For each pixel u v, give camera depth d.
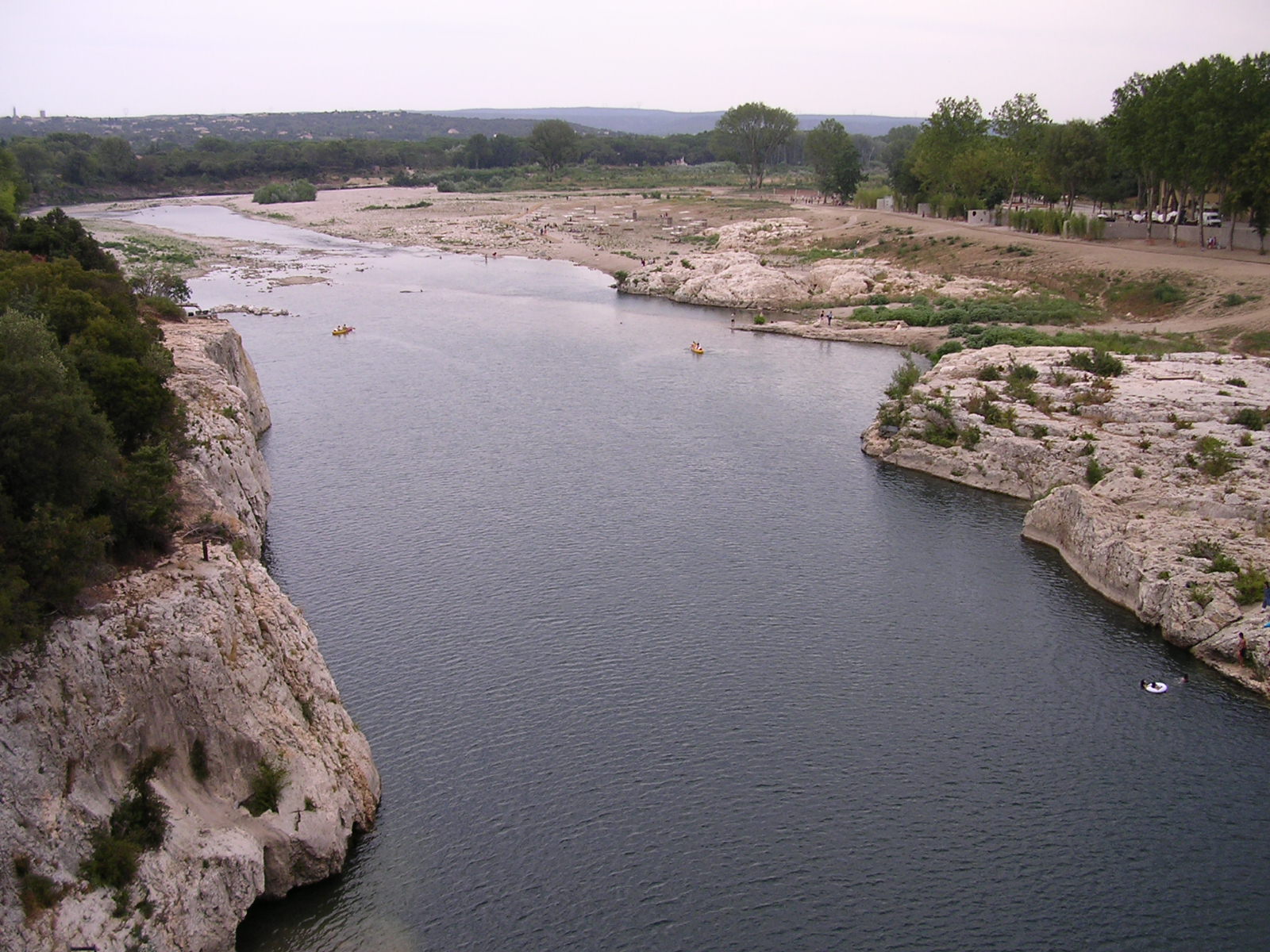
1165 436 81.38
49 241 109.94
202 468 63.00
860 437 99.38
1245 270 138.88
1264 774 50.69
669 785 49.09
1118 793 49.28
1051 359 100.25
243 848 37.94
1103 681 58.56
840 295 165.88
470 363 126.06
